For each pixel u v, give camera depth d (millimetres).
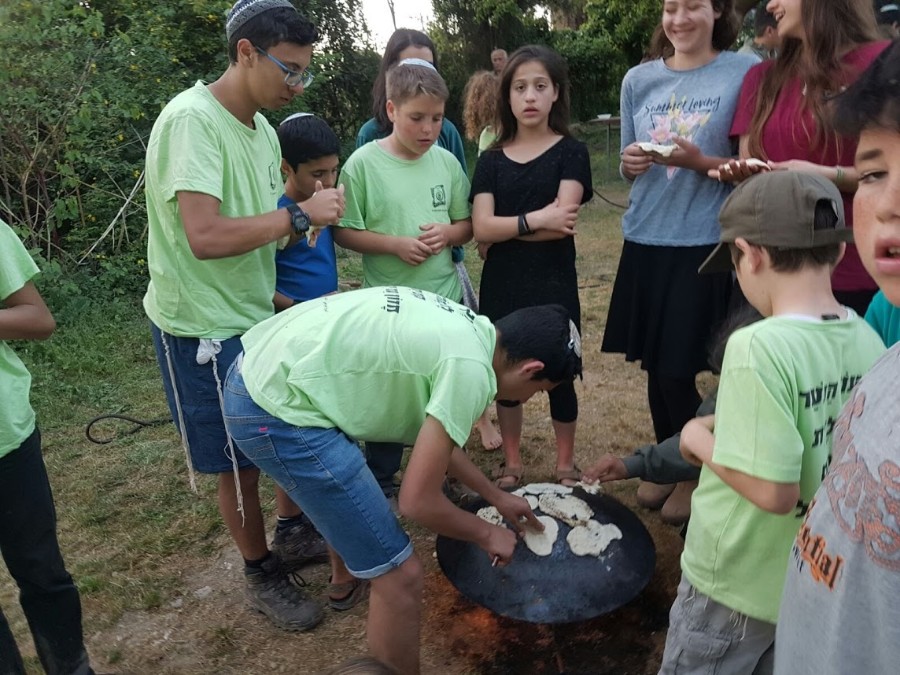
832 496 910
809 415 1441
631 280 2871
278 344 1866
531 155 2910
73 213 5773
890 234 824
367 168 2863
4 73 5328
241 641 2523
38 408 4348
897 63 800
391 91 2752
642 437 3770
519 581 2232
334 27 11547
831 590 895
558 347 1825
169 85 6910
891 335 1707
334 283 2916
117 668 2426
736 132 2498
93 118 6016
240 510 2330
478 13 16672
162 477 3584
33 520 1973
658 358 2801
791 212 1462
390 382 1784
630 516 2531
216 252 2092
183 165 2045
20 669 1875
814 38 2041
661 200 2709
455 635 2490
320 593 2746
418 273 2943
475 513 2535
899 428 808
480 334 1824
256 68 2139
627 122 2959
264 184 2340
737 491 1486
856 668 859
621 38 16094
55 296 5676
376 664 1333
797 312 1498
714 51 2742
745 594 1624
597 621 2516
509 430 3281
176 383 2332
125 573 2889
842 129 863
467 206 3064
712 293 2662
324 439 1813
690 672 1790
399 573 1871
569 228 2773
